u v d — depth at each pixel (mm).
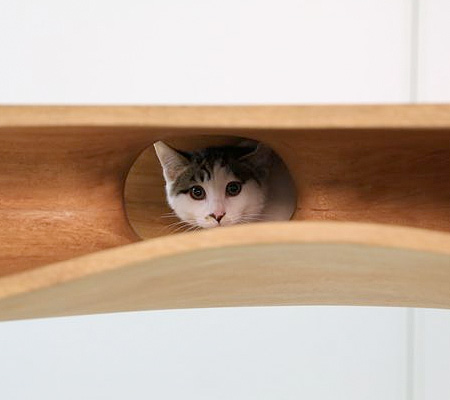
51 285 692
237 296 966
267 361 1667
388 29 1657
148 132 917
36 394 1645
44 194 1028
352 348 1680
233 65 1654
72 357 1657
